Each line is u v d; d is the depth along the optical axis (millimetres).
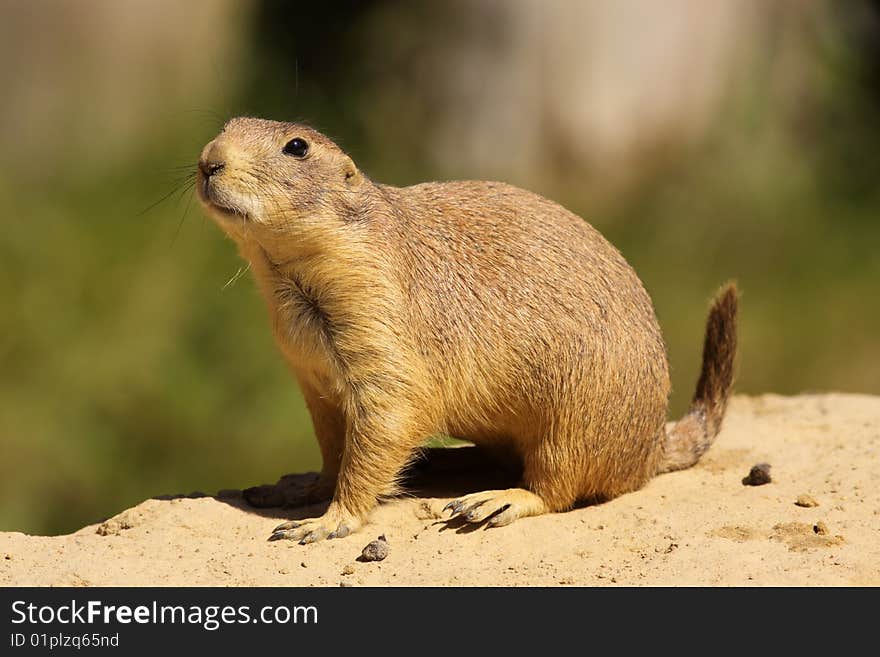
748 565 6758
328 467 8305
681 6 21781
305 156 7574
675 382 17781
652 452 8352
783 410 10586
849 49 22953
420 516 7848
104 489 15648
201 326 17062
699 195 21172
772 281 19953
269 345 16781
